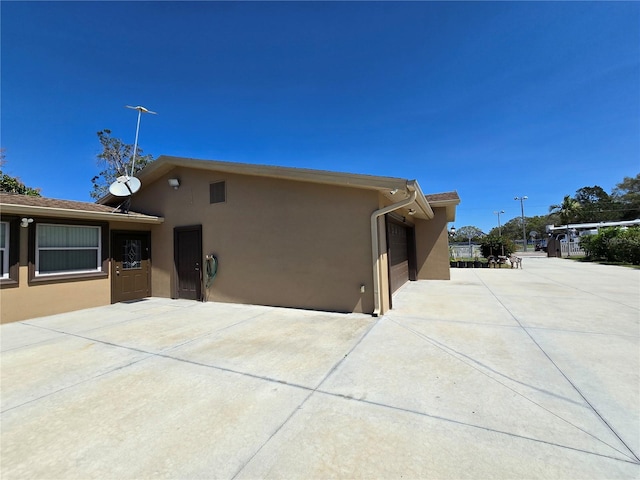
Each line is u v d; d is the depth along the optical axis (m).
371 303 6.10
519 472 1.74
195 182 8.38
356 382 3.04
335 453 1.96
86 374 3.40
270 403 2.65
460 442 2.04
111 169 24.36
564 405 2.52
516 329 4.85
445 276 11.91
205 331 5.12
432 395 2.74
